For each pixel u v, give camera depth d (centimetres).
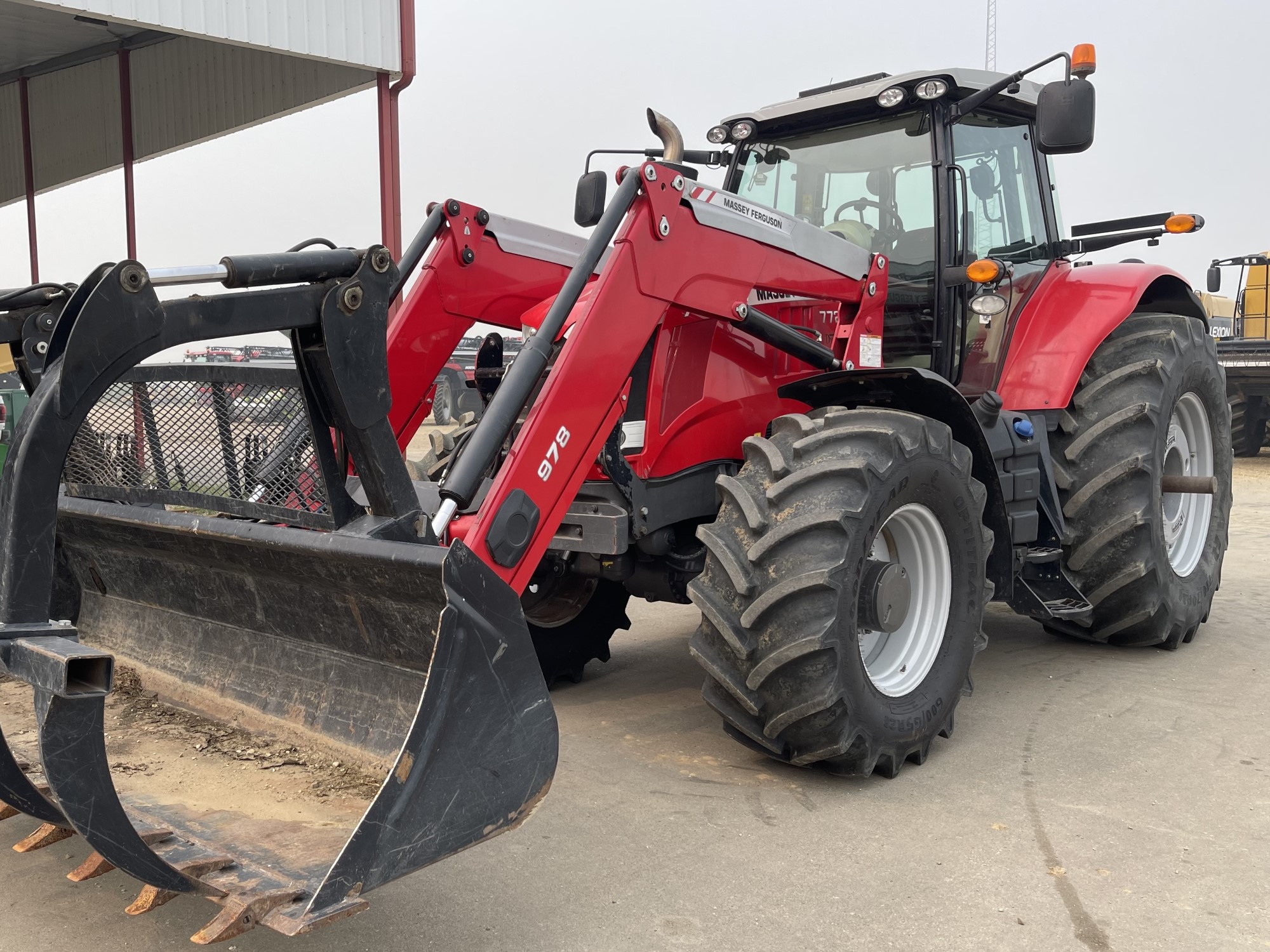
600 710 361
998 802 274
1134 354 400
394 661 233
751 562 270
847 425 283
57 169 1294
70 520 273
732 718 283
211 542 238
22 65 1150
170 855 179
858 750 276
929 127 364
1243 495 890
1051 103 318
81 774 163
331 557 210
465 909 220
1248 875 231
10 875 234
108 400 255
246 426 226
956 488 303
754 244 308
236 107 1085
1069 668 402
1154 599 391
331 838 195
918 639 306
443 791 182
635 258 274
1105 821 261
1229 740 317
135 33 1033
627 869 238
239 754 240
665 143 298
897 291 373
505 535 240
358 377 202
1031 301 407
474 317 341
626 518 298
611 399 269
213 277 184
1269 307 1138
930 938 207
